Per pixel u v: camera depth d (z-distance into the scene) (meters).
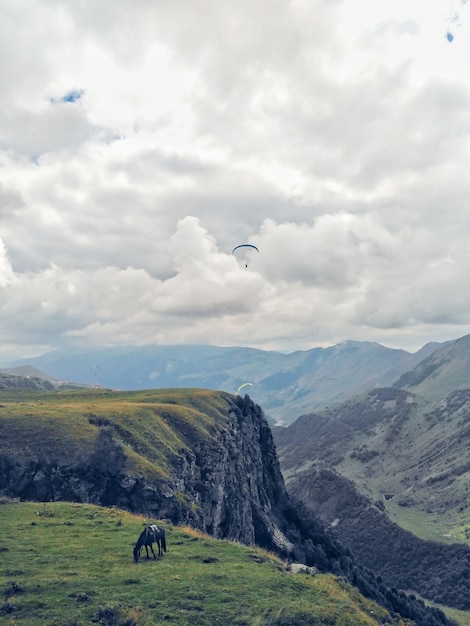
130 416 101.75
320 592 27.20
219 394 151.00
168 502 78.44
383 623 27.80
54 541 31.75
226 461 112.75
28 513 39.25
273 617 22.86
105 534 34.41
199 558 30.66
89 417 95.19
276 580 27.55
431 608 110.56
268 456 149.00
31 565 26.95
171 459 92.94
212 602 23.81
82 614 21.52
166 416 113.19
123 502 75.88
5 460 76.19
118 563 28.16
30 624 20.38
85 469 78.19
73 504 44.00
